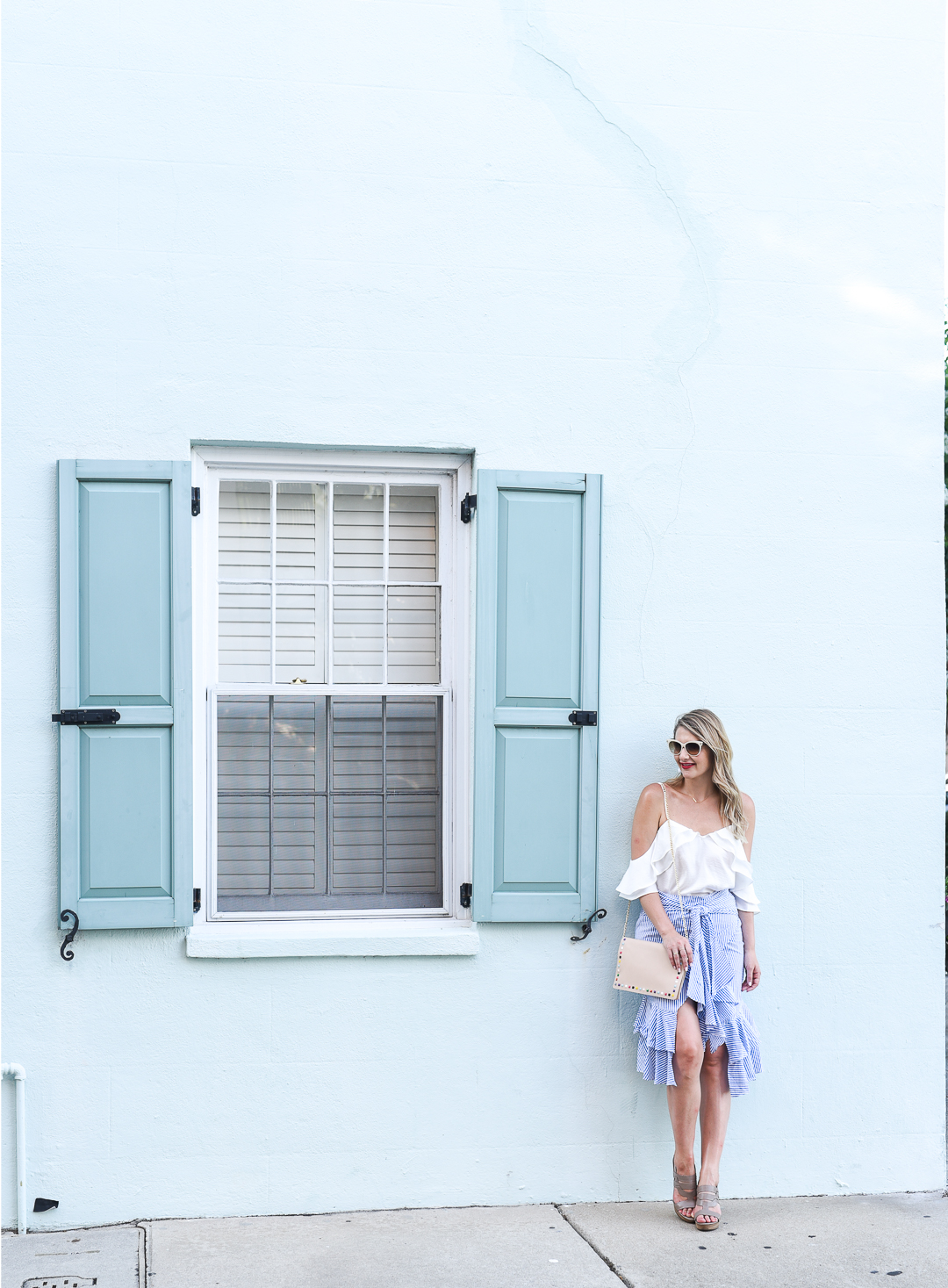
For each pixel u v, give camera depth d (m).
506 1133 4.14
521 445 4.19
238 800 4.19
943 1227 4.00
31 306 3.94
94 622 3.91
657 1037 3.87
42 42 3.94
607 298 4.25
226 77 4.02
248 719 4.20
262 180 4.04
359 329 4.10
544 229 4.21
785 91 4.37
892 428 4.45
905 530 4.45
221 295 4.03
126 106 3.98
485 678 4.12
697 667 4.30
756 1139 4.32
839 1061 4.37
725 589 4.32
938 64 4.48
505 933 4.15
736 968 3.94
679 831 3.97
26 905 3.91
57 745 3.92
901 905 4.42
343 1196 4.04
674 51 4.29
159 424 3.99
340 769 4.26
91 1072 3.93
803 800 4.37
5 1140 3.86
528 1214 4.04
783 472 4.37
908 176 4.47
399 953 4.05
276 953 3.98
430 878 4.30
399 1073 4.08
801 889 4.36
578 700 4.18
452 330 4.15
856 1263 3.66
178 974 3.97
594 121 4.24
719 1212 3.92
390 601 4.30
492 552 4.14
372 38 4.10
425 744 4.30
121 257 3.97
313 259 4.07
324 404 4.08
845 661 4.40
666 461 4.29
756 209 4.35
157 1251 3.66
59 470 3.88
